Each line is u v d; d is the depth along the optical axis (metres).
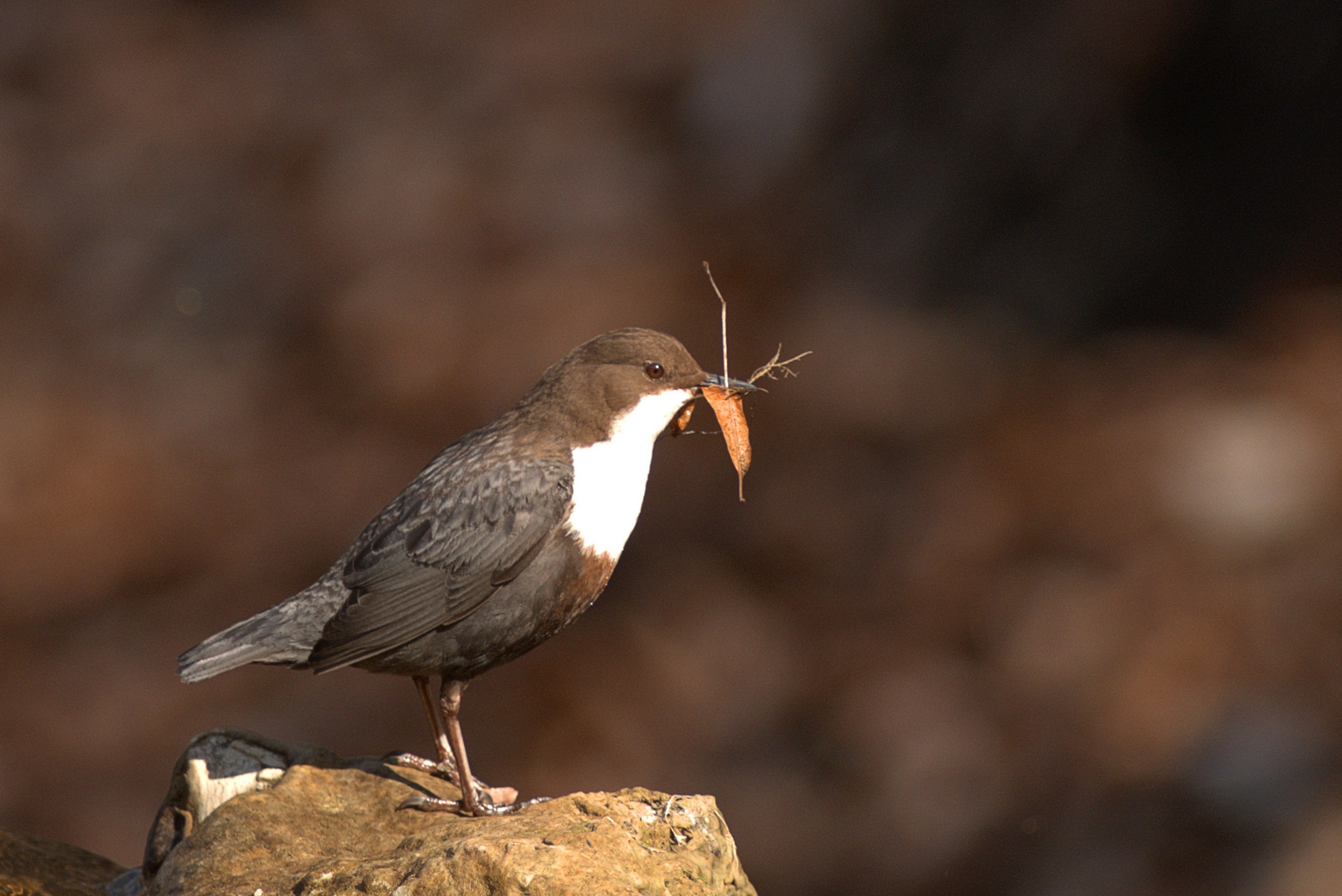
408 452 15.35
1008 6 16.80
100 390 16.75
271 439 15.78
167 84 21.17
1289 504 12.47
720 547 13.41
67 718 12.45
